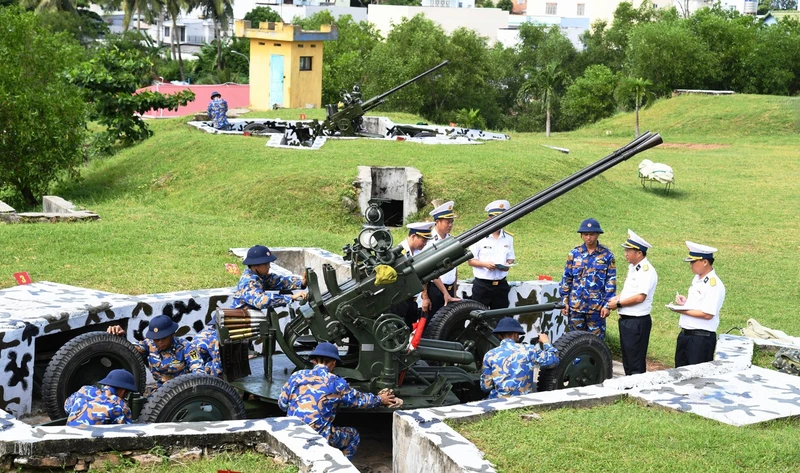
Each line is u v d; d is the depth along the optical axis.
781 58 56.28
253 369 9.09
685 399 8.04
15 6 24.55
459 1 97.69
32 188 24.12
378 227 8.22
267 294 8.92
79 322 9.43
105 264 12.48
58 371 8.45
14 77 23.27
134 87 30.70
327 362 7.79
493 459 6.50
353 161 22.66
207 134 27.09
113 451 6.53
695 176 28.94
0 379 8.74
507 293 11.59
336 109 27.42
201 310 10.41
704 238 20.73
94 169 27.02
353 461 8.30
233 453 6.73
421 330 8.51
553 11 102.62
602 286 10.43
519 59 74.19
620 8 78.44
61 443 6.41
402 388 8.69
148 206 21.53
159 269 12.35
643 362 10.09
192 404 7.40
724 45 56.97
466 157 23.53
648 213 23.00
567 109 64.44
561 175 23.48
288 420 6.98
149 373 10.16
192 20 107.38
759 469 6.58
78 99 24.73
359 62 57.31
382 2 99.94
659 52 56.19
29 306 9.50
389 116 35.72
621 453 6.74
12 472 6.38
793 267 18.12
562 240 19.39
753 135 41.66
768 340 10.47
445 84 57.25
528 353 8.48
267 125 30.84
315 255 13.25
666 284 16.03
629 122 47.22
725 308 14.62
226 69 75.50
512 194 21.39
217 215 20.00
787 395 8.25
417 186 20.45
